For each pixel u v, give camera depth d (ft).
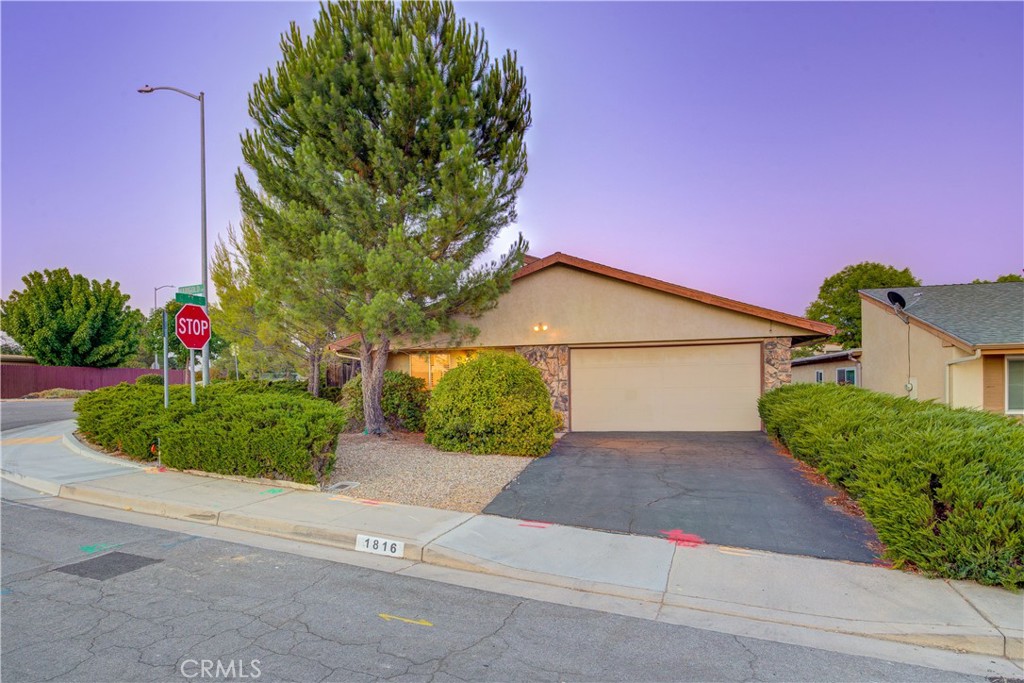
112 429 33.55
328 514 22.12
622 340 45.78
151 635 12.81
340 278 34.22
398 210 35.22
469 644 12.67
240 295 60.13
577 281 46.73
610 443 39.73
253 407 29.17
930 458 17.11
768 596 15.21
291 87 36.01
